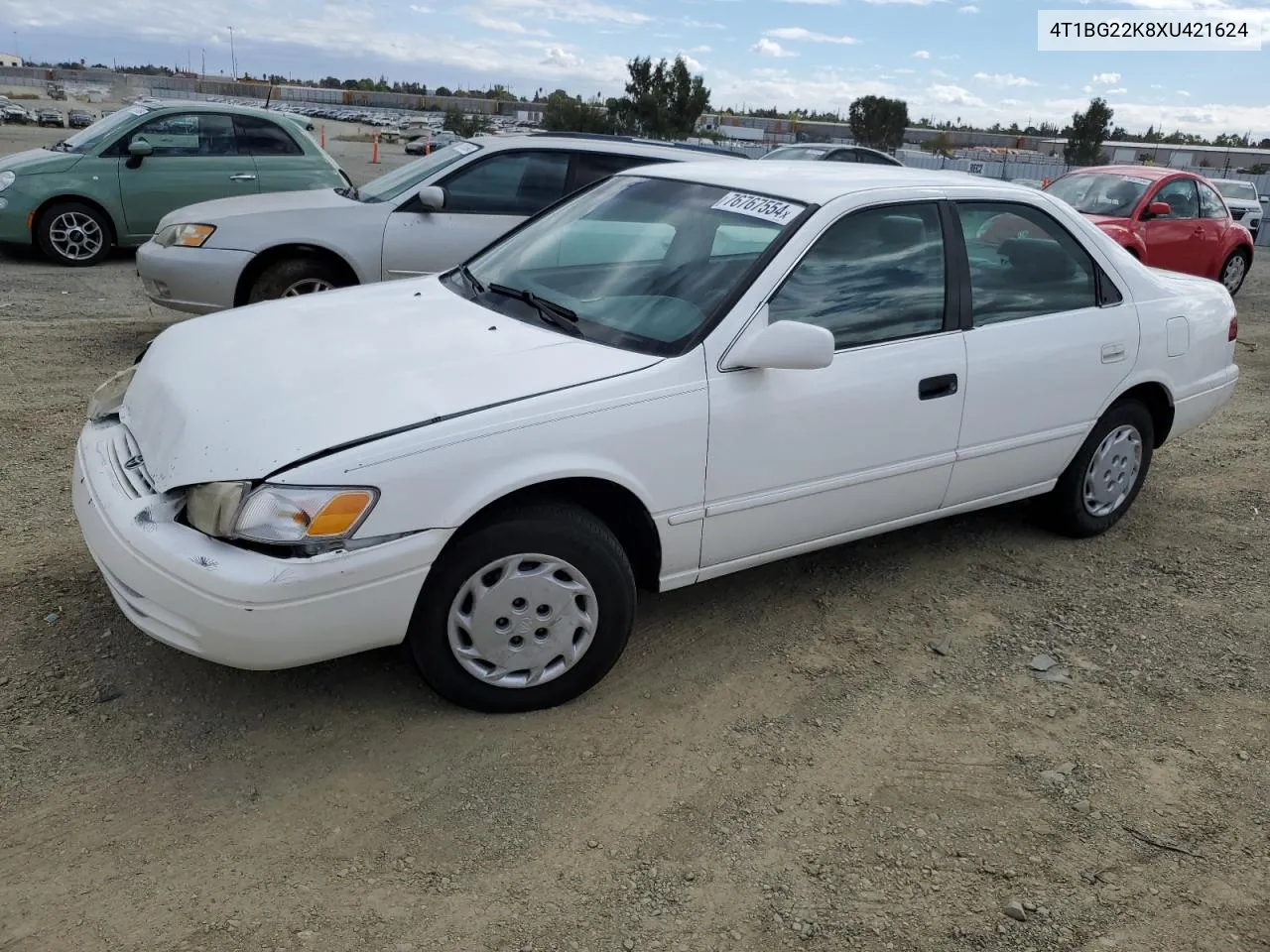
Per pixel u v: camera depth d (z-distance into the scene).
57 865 2.52
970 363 3.97
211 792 2.81
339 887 2.52
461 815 2.79
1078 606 4.26
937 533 4.93
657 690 3.45
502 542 3.00
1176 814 2.99
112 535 2.85
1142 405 4.78
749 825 2.84
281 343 3.37
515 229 4.48
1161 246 11.52
